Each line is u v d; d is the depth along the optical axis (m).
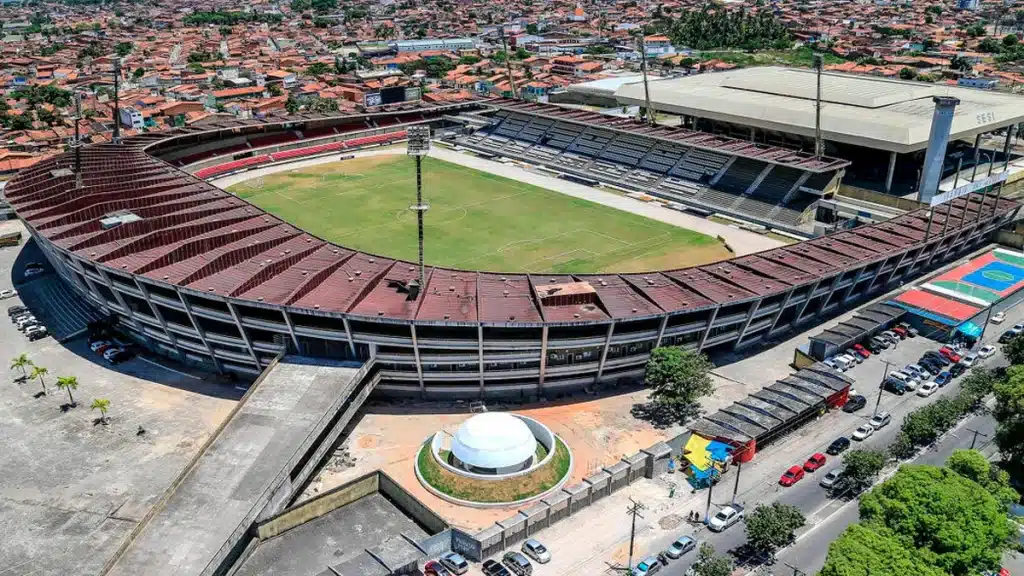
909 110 190.62
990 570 70.31
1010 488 77.94
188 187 147.25
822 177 175.50
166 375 110.00
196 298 104.81
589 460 90.62
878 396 103.00
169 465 89.25
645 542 77.44
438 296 103.62
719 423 92.88
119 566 69.12
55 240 118.69
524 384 104.31
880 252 127.94
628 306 102.31
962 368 110.56
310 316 99.56
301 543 77.06
